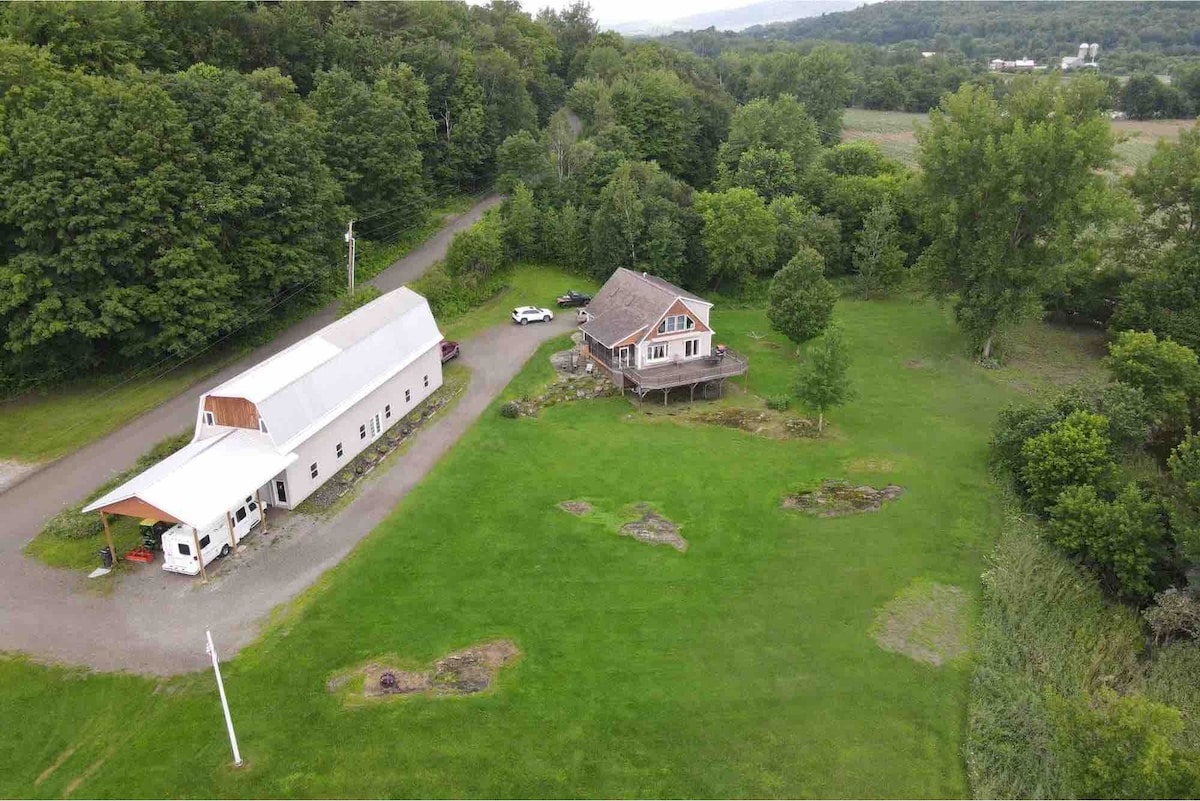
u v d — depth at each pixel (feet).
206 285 156.15
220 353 170.60
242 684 88.02
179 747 80.12
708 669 93.91
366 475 134.00
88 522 114.32
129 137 149.69
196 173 156.56
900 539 121.49
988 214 184.24
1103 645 105.09
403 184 237.04
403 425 151.94
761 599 106.73
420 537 116.37
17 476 126.11
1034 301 186.60
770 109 304.30
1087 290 213.25
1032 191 180.75
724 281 245.04
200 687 87.30
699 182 327.06
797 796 78.69
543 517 123.13
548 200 257.14
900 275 239.30
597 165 265.54
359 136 222.07
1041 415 137.18
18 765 77.56
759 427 158.81
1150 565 113.29
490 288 222.48
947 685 93.30
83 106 147.23
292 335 181.98
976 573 114.11
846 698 90.68
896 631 101.86
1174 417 146.41
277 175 175.73
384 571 108.37
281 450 118.42
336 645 94.43
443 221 264.31
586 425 156.35
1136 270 209.46
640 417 161.38
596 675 92.12
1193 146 197.26
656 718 86.58
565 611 102.53
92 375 157.79
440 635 97.09
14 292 137.08
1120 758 76.38
